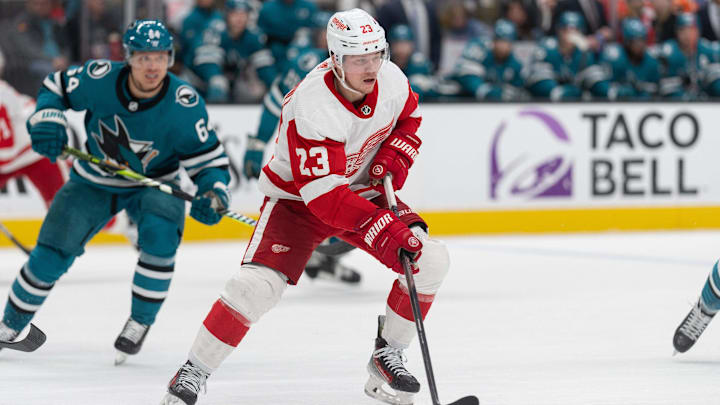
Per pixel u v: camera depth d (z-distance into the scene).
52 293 18.64
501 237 27.44
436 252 9.74
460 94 28.50
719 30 30.61
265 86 26.94
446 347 13.76
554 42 28.83
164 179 12.69
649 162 28.48
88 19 25.77
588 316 16.25
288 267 9.65
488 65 28.50
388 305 10.05
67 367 12.56
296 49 25.91
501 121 27.62
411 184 27.11
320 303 17.83
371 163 10.15
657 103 28.41
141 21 11.56
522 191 27.89
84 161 12.48
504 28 28.30
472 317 16.17
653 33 30.20
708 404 10.38
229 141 26.05
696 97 30.02
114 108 11.95
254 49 26.89
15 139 19.28
